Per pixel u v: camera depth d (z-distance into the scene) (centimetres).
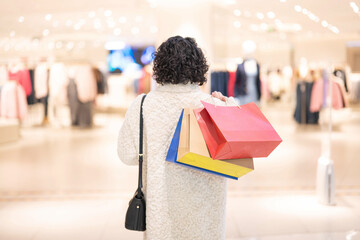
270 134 131
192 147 129
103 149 695
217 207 143
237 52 1244
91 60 1207
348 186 436
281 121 1128
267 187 437
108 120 1186
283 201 384
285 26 782
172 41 145
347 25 619
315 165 548
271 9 518
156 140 141
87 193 416
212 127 134
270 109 1453
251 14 610
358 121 1119
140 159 144
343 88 560
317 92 992
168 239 141
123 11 685
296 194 409
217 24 805
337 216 339
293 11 501
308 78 1048
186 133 133
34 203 384
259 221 328
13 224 327
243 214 346
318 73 997
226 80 754
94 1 588
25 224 327
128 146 146
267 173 504
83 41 1112
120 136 149
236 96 771
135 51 1627
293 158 600
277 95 1412
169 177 141
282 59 1369
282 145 725
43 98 1047
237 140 125
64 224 326
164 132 141
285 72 1241
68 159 603
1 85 849
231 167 134
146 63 1585
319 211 353
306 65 1087
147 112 143
